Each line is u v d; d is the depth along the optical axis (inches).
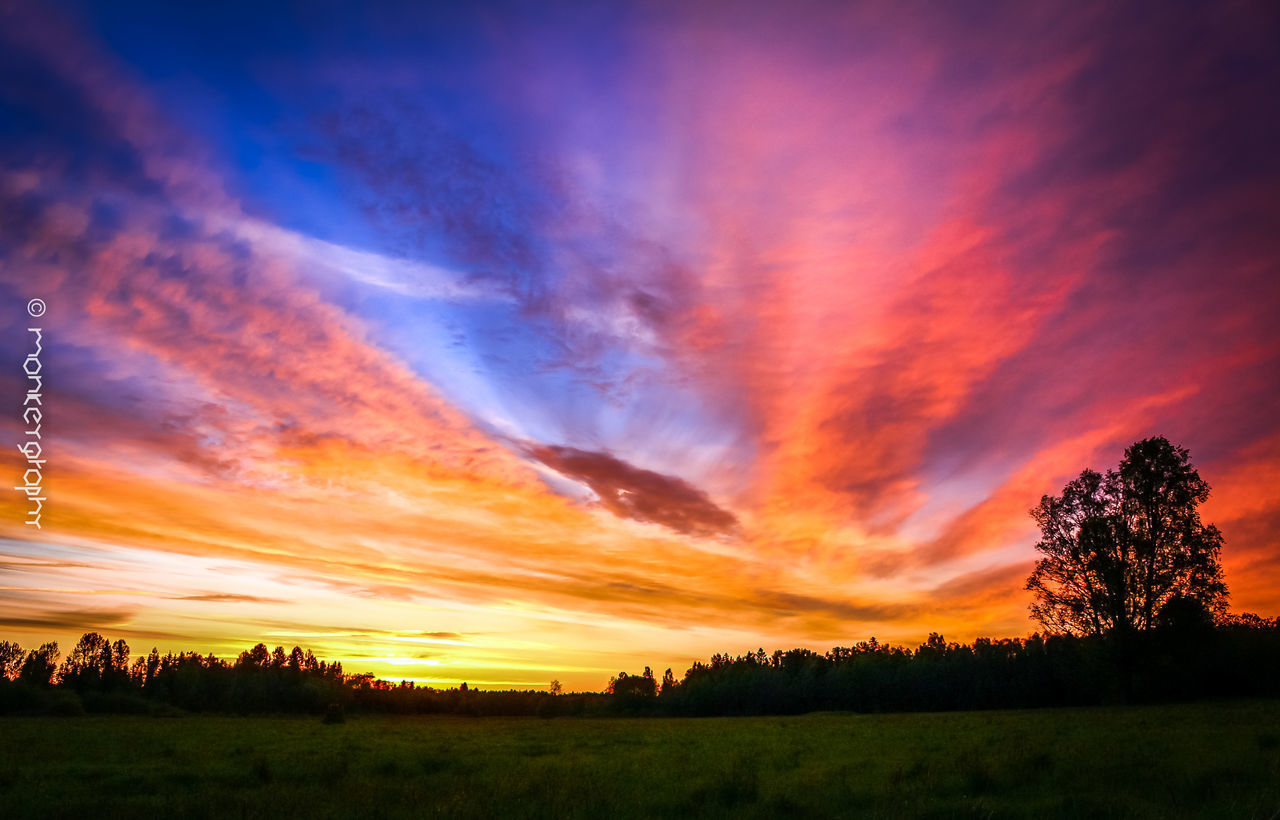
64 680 4084.6
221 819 518.9
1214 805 434.3
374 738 1643.7
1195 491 2102.6
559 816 499.5
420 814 514.6
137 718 3006.9
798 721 2596.0
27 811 578.6
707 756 987.3
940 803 498.6
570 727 2445.9
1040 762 652.7
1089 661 2309.3
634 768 829.2
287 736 1721.2
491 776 775.7
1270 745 713.0
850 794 559.8
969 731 1285.7
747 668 5502.0
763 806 526.6
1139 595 2134.6
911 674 4077.3
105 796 679.1
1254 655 2479.1
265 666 5103.3
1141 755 686.5
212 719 3095.5
